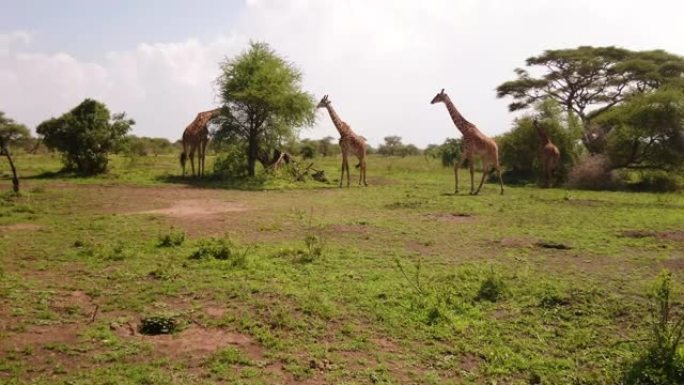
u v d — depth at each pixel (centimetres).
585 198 1881
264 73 2362
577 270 876
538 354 578
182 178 2386
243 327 628
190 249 976
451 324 645
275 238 1116
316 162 3969
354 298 723
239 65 2398
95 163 2411
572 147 2600
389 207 1588
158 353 559
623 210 1545
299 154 4291
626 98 3284
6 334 589
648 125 2412
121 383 491
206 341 593
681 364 503
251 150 2459
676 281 809
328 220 1342
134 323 636
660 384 495
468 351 582
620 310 686
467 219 1377
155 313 660
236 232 1175
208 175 2489
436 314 666
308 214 1442
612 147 2516
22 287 743
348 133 2284
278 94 2355
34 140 4466
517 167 2808
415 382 516
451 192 2044
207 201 1691
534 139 2672
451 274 827
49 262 880
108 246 978
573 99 3488
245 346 583
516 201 1738
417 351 582
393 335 620
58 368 515
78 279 790
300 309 680
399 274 835
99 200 1636
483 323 653
